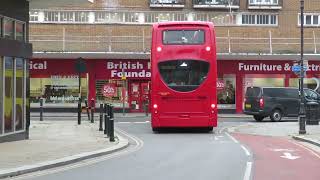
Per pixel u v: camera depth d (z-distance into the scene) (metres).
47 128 28.03
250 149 20.02
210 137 25.31
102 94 46.56
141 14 48.34
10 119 21.14
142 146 21.12
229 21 48.59
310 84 47.28
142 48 47.34
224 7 48.38
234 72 47.31
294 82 47.22
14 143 20.28
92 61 46.47
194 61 26.97
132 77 46.59
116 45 47.28
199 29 27.17
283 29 48.44
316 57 45.91
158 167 15.18
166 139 24.20
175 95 26.94
